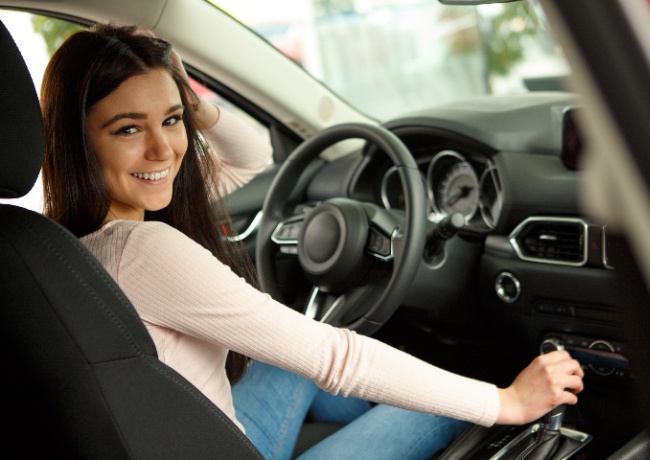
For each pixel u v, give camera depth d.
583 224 1.54
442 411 1.09
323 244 1.58
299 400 1.62
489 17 5.98
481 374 1.96
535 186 1.64
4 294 0.82
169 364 1.05
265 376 1.60
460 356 1.98
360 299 1.57
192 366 1.08
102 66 1.08
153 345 0.91
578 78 0.54
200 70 2.08
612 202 0.56
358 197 2.00
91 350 0.84
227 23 2.05
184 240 1.04
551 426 1.33
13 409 0.88
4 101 0.85
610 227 0.58
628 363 1.54
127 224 1.06
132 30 1.19
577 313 1.59
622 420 1.59
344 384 1.06
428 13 6.64
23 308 0.82
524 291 1.66
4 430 0.90
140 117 1.11
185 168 1.33
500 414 1.11
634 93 0.51
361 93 6.92
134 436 0.88
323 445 1.44
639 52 0.51
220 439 0.96
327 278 1.57
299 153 1.78
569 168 1.64
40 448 0.89
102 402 0.86
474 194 1.81
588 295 1.55
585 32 0.52
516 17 5.68
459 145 1.81
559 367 1.13
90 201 1.11
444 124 1.79
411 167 1.54
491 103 1.87
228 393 1.16
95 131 1.11
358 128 1.66
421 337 1.98
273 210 1.80
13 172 0.86
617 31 0.51
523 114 1.73
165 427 0.91
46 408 0.85
